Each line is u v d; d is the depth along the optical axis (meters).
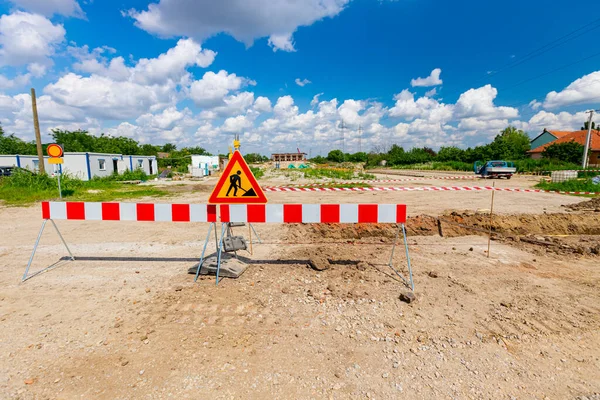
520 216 8.07
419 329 3.18
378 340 3.00
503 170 25.38
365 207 4.57
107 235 7.21
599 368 2.63
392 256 5.22
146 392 2.36
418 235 7.03
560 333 3.11
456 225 7.21
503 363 2.68
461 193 15.49
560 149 39.41
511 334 3.10
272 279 4.45
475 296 3.90
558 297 3.88
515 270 4.79
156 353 2.82
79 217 4.78
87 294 4.02
